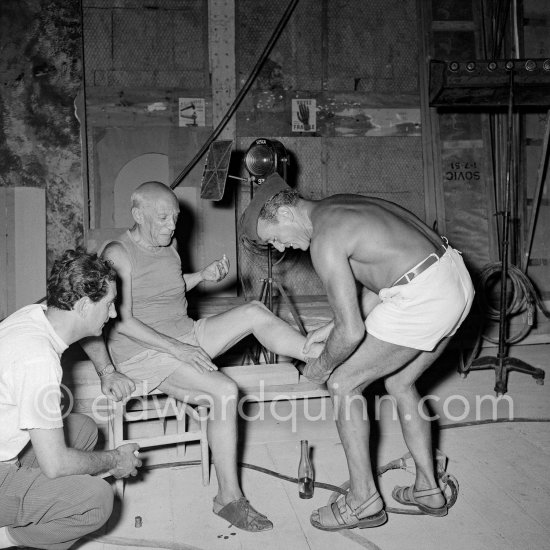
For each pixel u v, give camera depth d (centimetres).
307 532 224
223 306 478
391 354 215
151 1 502
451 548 212
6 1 487
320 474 273
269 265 377
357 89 526
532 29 534
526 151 532
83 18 497
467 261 526
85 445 224
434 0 530
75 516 185
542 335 505
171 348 244
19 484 181
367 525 219
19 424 170
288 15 511
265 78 516
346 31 523
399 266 207
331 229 203
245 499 231
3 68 488
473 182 530
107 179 500
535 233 534
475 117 530
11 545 189
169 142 505
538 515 234
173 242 266
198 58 509
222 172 365
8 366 172
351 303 200
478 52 534
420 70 527
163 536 222
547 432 319
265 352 412
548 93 428
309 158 522
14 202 488
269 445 308
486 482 262
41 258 493
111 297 184
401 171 529
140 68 504
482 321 441
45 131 493
